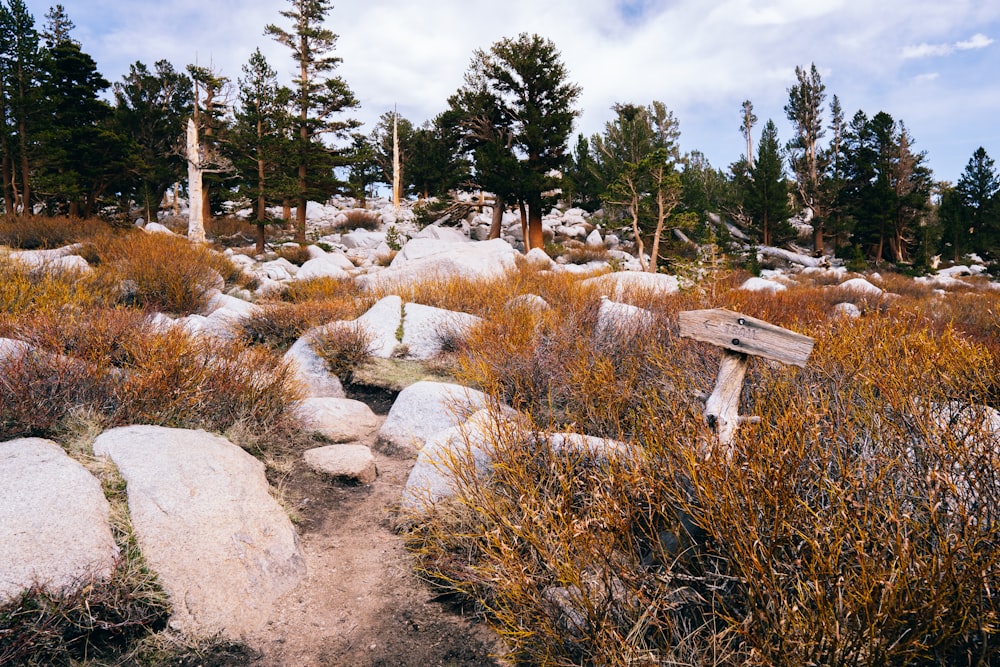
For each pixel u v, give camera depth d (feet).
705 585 7.33
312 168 88.53
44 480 9.22
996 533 6.32
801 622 6.10
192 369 14.57
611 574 7.52
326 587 9.75
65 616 7.50
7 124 73.97
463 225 108.47
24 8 74.74
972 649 5.96
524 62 83.97
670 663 6.60
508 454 10.21
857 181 121.29
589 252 89.25
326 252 77.61
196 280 31.22
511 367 16.33
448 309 28.17
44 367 12.64
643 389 12.84
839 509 6.58
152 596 8.28
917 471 7.43
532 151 89.40
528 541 8.64
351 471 13.47
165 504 9.67
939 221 135.85
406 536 10.78
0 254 26.27
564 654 7.32
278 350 23.31
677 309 20.42
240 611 8.77
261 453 13.88
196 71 81.46
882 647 5.67
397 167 136.15
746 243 118.42
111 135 77.66
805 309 21.48
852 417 8.98
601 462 9.97
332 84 89.30
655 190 66.80
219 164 79.92
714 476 7.30
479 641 8.37
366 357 22.11
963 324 23.61
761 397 10.44
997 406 10.18
